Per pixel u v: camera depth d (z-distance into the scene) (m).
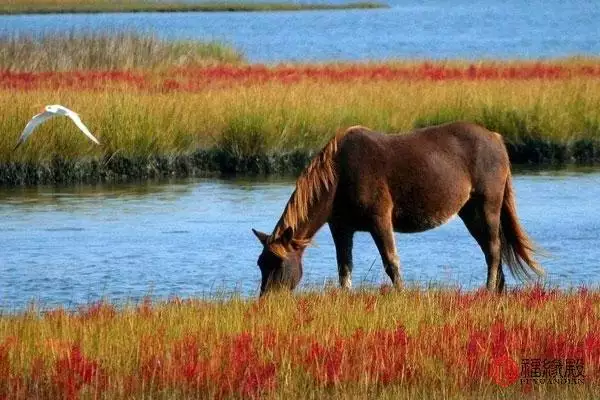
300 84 89.25
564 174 71.56
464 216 40.09
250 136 74.25
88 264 48.47
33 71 105.69
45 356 27.86
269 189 67.81
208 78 97.31
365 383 26.14
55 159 71.19
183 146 74.00
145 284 44.94
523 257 40.25
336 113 76.38
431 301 33.81
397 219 38.16
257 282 45.44
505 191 40.00
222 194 66.25
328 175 36.75
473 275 46.44
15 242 53.09
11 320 32.38
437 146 38.38
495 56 158.12
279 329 30.02
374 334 29.23
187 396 26.02
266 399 25.66
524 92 83.06
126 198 65.31
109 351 28.23
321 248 53.09
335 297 34.88
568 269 46.66
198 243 52.78
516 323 30.95
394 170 37.38
